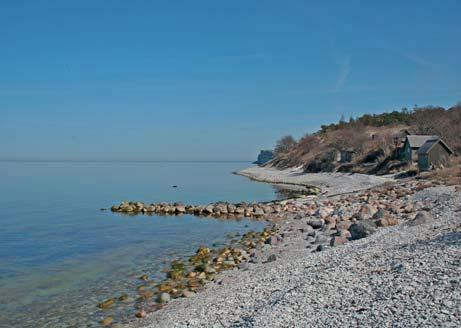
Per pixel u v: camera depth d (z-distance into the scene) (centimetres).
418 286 1122
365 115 11844
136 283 1947
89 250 2730
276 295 1377
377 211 2669
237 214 4347
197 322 1307
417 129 7512
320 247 2075
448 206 2488
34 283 2005
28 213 4653
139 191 7656
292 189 7269
